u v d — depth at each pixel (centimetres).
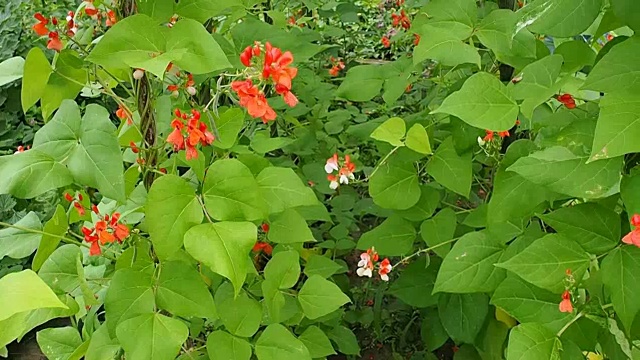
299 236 200
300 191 174
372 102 396
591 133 141
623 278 137
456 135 205
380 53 538
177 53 134
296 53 221
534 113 190
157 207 139
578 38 204
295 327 243
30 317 153
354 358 280
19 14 470
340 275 297
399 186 216
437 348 287
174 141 152
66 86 174
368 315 297
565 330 157
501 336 236
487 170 259
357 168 309
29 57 147
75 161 147
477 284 187
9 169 146
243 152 207
